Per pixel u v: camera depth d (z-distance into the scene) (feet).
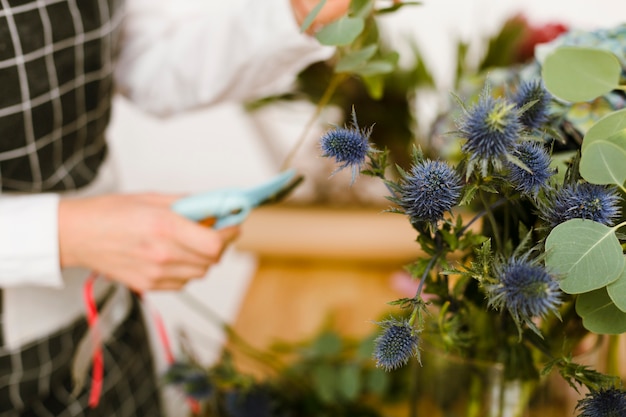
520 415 1.71
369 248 4.25
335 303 3.87
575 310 1.45
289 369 2.94
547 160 1.21
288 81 2.76
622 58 1.55
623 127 1.27
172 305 5.90
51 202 2.21
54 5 2.36
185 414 4.22
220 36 2.75
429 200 1.19
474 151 1.15
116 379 3.07
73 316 2.76
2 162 2.47
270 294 3.99
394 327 1.20
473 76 2.54
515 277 1.10
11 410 2.68
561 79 1.31
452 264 1.46
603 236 1.19
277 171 5.40
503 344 1.61
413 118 3.65
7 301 2.52
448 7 4.99
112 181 3.10
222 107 5.62
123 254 2.19
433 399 1.93
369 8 1.69
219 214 2.18
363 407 2.88
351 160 1.31
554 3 5.06
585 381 1.33
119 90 3.18
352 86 3.59
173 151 5.80
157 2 2.98
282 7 2.48
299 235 4.31
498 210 1.55
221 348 2.95
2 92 2.34
